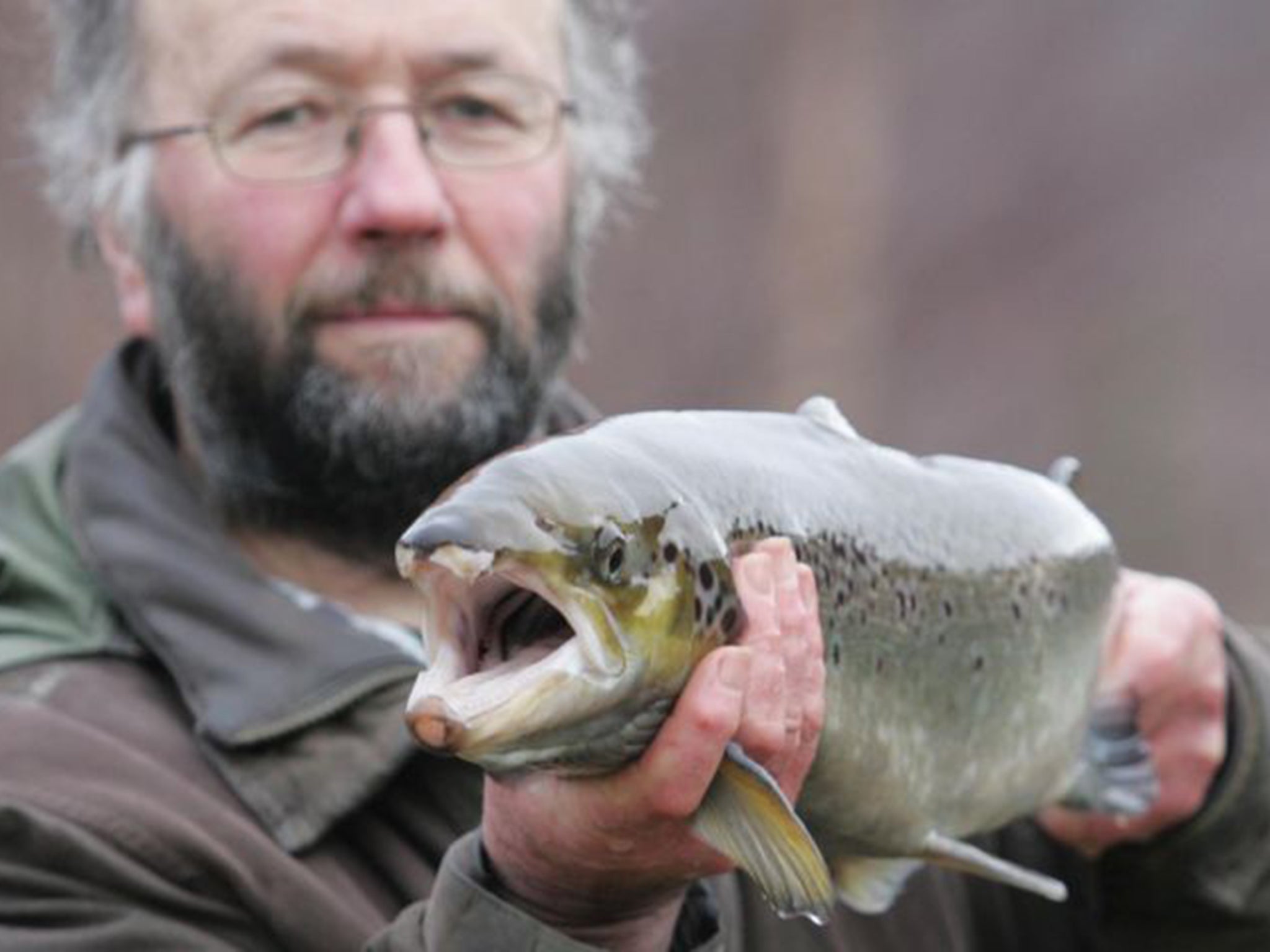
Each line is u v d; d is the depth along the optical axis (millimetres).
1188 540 35250
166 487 8938
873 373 35031
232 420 9211
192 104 9305
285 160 9180
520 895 7207
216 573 8703
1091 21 37125
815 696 6883
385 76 9203
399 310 9117
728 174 35188
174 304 9328
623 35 10453
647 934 7312
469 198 9195
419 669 8531
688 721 6598
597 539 6453
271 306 9156
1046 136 36844
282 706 8367
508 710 6309
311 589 9320
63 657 8625
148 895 7996
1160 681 9109
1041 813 9367
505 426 9258
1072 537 8258
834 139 35531
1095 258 36438
